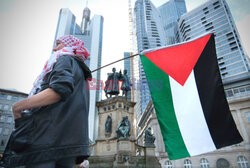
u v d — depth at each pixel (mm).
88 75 1755
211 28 82125
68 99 1361
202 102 4105
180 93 4297
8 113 49406
